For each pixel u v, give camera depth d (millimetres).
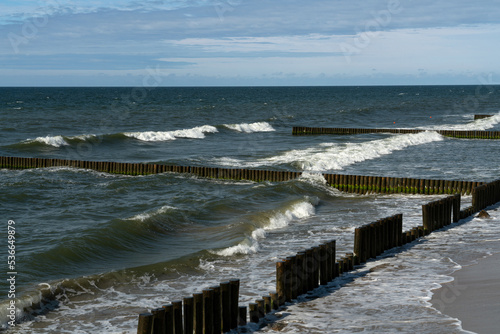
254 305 8234
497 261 11102
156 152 35750
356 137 44531
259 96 154750
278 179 24578
